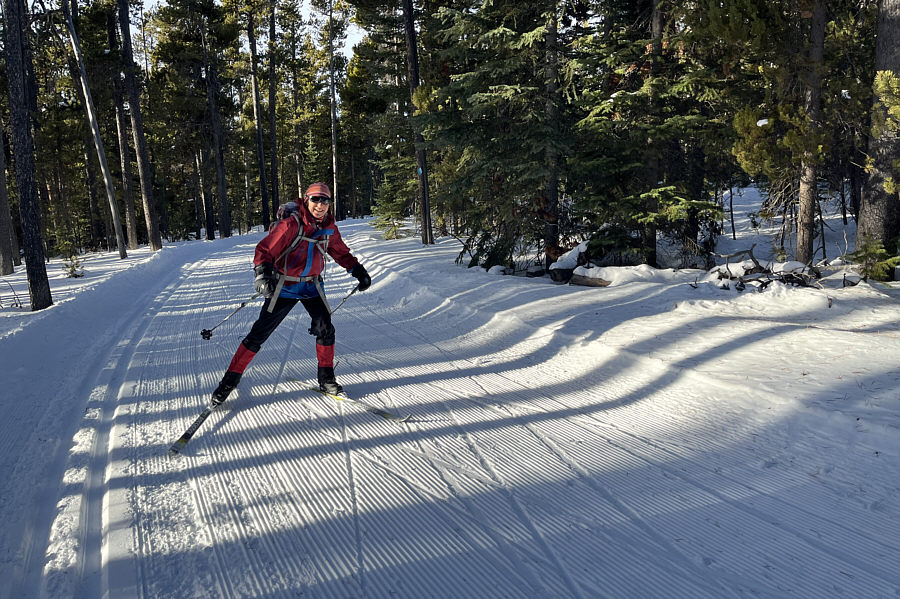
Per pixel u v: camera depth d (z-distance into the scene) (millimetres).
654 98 9516
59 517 2672
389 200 21250
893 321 5625
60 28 18141
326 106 49375
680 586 2113
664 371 4527
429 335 6508
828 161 10672
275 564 2340
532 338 5980
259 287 3967
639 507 2689
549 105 10375
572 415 3926
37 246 9070
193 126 34562
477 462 3252
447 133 11188
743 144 8625
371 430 3768
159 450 3498
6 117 28047
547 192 10906
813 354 4543
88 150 30594
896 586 2043
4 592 2146
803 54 8273
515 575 2223
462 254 11805
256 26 35094
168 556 2408
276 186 35156
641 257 10641
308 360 5535
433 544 2455
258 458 3373
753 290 7461
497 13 10461
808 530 2424
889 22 8055
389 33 20156
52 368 5348
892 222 8258
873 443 3062
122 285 10609
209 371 5207
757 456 3137
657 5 9492
